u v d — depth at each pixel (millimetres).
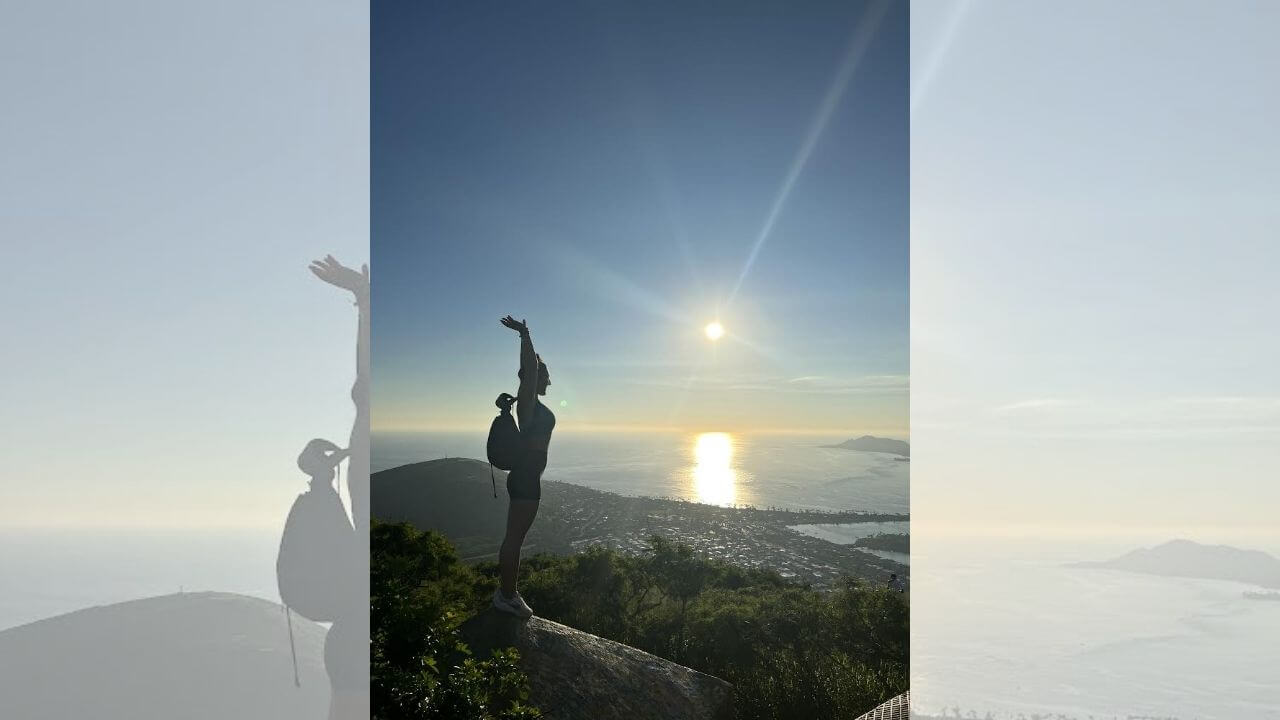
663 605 4199
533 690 3803
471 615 4004
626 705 3873
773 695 4113
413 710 3738
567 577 4160
